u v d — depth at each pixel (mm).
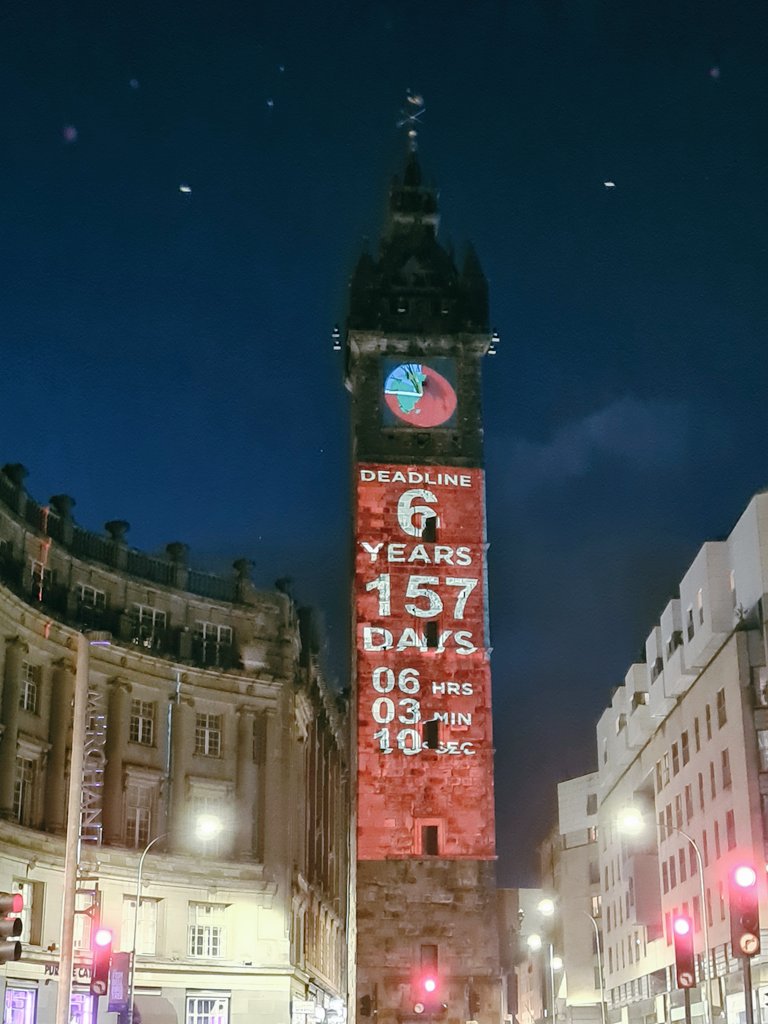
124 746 76438
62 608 74250
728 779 82375
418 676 86812
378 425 92312
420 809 84500
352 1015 83062
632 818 66500
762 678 78688
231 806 81250
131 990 59125
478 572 89375
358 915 82375
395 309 95562
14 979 63406
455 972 81562
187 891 76812
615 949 131125
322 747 109000
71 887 37219
